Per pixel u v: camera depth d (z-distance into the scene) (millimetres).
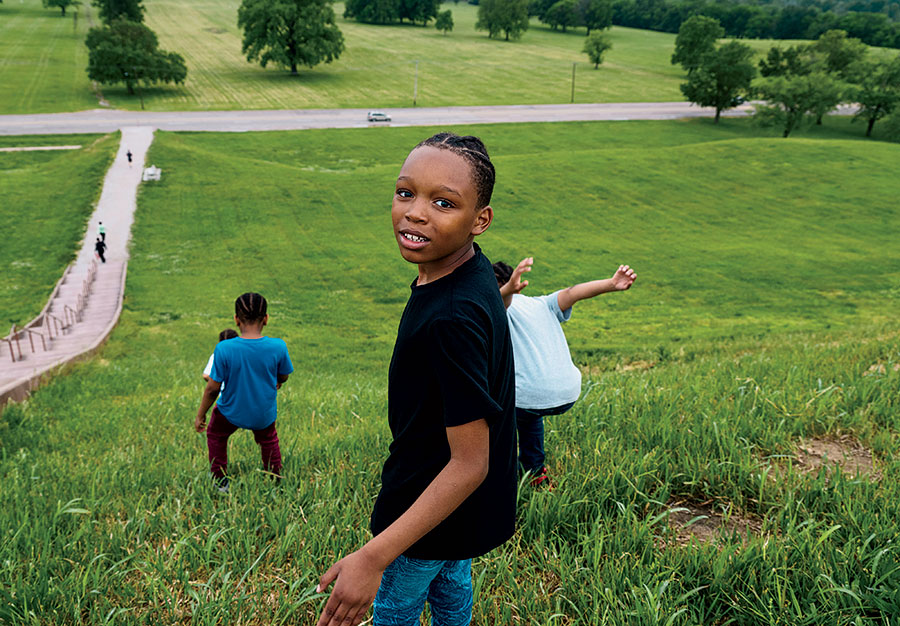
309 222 48250
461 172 1545
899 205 52531
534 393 3812
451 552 1797
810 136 98312
